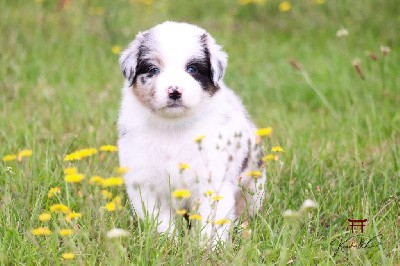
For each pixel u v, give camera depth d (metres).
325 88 10.59
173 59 6.15
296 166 7.30
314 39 13.13
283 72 11.49
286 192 6.81
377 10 14.43
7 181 6.62
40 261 5.39
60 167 7.10
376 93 10.41
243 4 14.88
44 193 6.32
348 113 9.55
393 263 5.47
